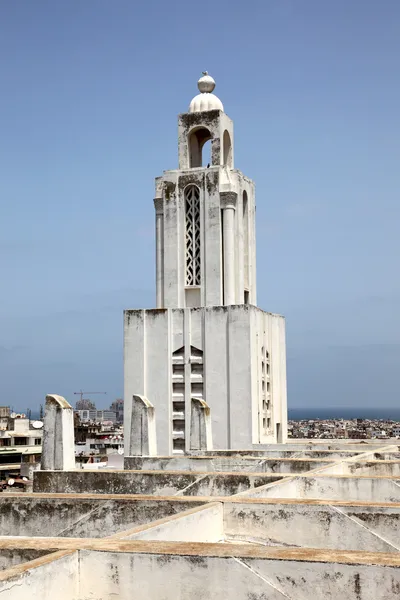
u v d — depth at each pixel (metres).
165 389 44.78
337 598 10.58
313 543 16.06
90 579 11.52
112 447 119.88
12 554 11.94
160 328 45.19
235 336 43.88
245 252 48.31
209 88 48.62
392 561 10.59
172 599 11.19
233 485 22.73
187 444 44.03
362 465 25.81
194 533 15.37
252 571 10.92
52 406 26.94
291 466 27.08
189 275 46.25
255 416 43.72
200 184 46.16
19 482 85.31
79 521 18.31
